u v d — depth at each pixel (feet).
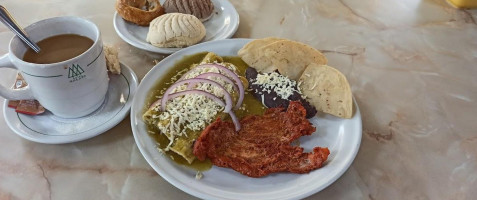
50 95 2.24
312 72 2.75
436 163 2.40
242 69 3.01
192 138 2.41
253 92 2.79
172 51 3.15
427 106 2.81
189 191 2.05
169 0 3.54
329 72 2.70
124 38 3.23
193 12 3.48
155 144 2.38
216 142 2.38
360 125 2.45
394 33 3.56
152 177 2.28
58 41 2.37
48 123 2.46
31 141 2.44
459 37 3.51
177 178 2.15
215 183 2.17
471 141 2.55
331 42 3.44
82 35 2.43
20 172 2.27
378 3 3.95
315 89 2.67
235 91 2.72
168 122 2.42
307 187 2.10
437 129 2.64
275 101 2.65
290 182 2.18
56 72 2.10
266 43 3.00
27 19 3.61
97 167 2.33
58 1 3.87
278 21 3.69
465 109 2.79
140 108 2.58
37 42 2.34
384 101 2.85
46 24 2.33
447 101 2.86
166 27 3.13
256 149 2.35
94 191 2.20
